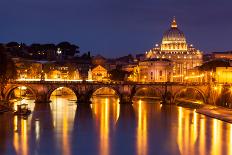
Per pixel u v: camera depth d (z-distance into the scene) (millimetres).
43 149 160000
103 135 189000
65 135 187625
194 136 188250
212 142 175125
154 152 157625
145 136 187750
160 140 178750
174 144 170875
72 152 156500
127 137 184875
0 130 197875
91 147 164500
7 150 157875
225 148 164000
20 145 166000
